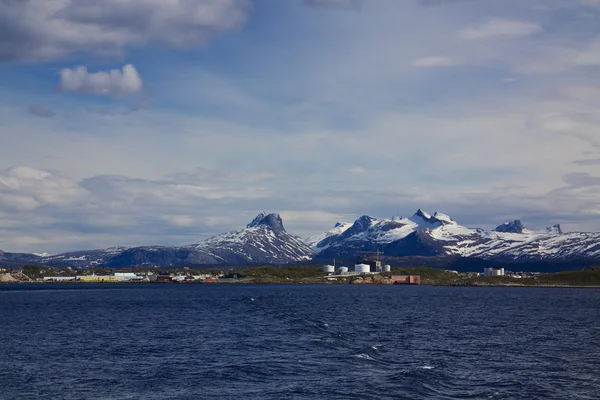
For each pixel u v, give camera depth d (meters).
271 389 61.75
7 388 63.62
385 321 143.12
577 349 92.50
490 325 135.00
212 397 59.06
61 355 85.12
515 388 62.22
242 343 95.88
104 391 62.09
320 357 80.62
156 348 91.50
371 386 62.16
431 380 64.81
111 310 188.12
